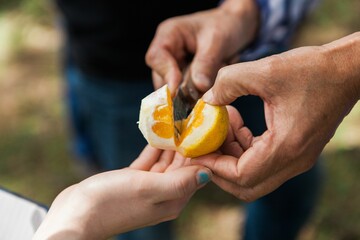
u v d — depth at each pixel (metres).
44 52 1.36
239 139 0.47
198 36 0.57
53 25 1.43
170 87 0.52
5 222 0.41
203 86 0.50
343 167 0.97
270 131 0.42
